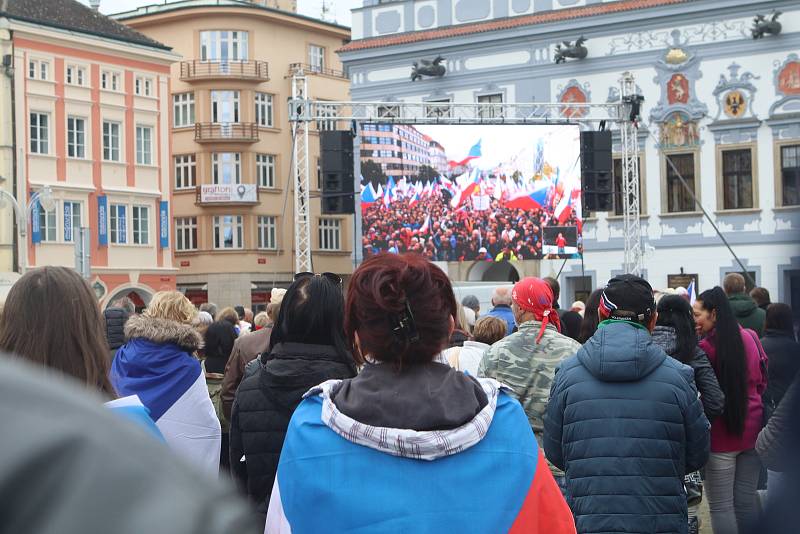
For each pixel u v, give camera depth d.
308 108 27.03
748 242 36.62
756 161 36.41
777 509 3.20
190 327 5.61
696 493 6.78
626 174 28.69
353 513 2.58
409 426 2.66
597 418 5.02
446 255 30.31
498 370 6.46
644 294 5.27
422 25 41.16
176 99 55.00
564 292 39.69
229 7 54.50
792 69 35.78
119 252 45.44
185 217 54.44
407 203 30.19
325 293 5.06
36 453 0.81
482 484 2.63
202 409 5.50
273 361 5.05
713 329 7.57
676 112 37.47
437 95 40.72
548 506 2.68
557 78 38.81
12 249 41.38
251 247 53.81
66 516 0.79
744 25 36.38
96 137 44.88
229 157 54.16
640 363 5.03
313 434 2.71
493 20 39.84
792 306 3.31
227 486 0.86
